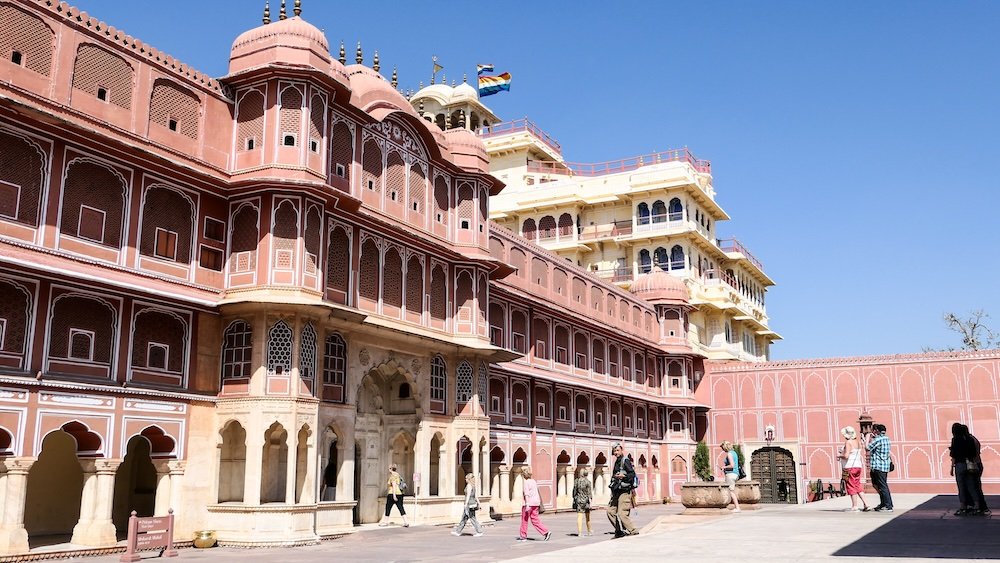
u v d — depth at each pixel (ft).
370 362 73.05
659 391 145.48
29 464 49.67
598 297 129.08
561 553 30.66
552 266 116.57
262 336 61.31
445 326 83.71
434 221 83.46
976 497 41.32
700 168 167.12
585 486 67.21
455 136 89.25
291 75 65.36
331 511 65.10
